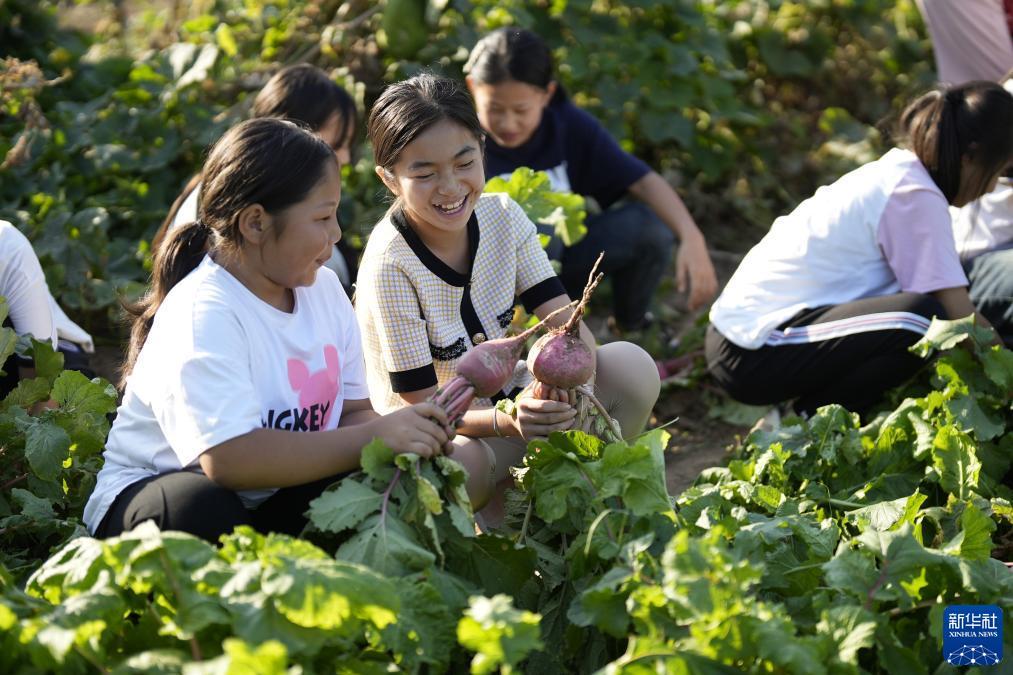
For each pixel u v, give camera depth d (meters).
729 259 5.77
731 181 6.26
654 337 4.96
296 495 2.54
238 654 1.78
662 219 4.66
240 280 2.46
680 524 2.45
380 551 2.21
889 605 2.42
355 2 5.59
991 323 3.97
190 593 2.00
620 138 5.64
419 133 2.72
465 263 2.95
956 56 4.95
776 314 3.79
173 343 2.37
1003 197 4.02
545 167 4.50
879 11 6.67
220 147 2.43
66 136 5.20
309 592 1.92
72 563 2.09
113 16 6.96
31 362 3.27
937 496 3.12
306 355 2.55
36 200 4.86
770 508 2.77
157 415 2.40
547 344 2.58
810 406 3.84
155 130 5.23
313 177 2.39
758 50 6.44
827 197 3.80
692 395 4.60
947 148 3.56
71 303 4.63
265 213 2.37
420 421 2.40
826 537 2.50
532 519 2.67
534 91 4.26
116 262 4.81
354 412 2.75
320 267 2.69
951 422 3.16
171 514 2.31
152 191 5.16
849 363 3.67
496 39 4.26
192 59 5.39
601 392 3.04
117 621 2.06
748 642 2.04
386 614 2.00
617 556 2.27
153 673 1.92
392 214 2.92
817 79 6.69
